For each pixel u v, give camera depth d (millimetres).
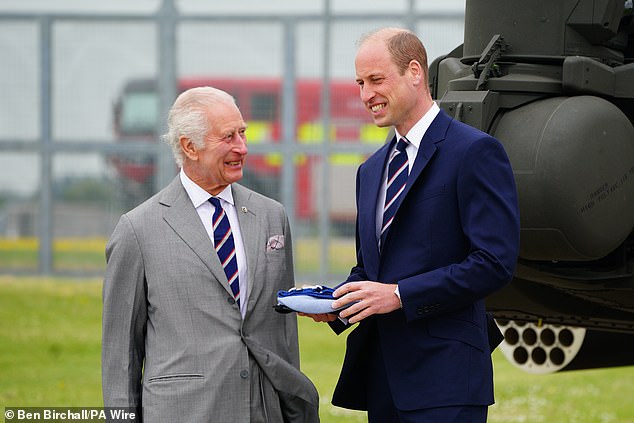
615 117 19578
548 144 19047
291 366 17594
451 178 16844
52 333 50750
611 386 42188
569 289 21844
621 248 20922
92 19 67188
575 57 19641
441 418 16828
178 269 17156
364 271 18234
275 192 64562
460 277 16453
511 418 35719
